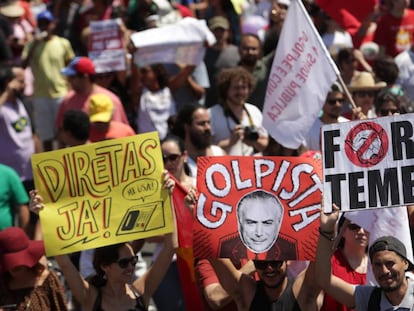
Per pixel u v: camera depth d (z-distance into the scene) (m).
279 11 28.28
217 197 17.53
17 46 33.03
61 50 31.23
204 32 27.42
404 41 29.62
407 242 18.19
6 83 26.20
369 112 24.61
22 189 22.33
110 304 17.36
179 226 18.94
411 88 27.91
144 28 29.97
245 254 17.41
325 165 16.72
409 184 16.53
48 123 31.44
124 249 17.34
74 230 17.38
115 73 29.20
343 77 26.72
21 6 34.47
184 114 22.03
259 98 27.05
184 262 19.17
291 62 20.64
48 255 17.34
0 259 17.48
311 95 20.56
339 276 18.61
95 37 28.88
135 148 17.45
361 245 18.61
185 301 19.38
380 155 16.59
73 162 17.44
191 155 22.12
